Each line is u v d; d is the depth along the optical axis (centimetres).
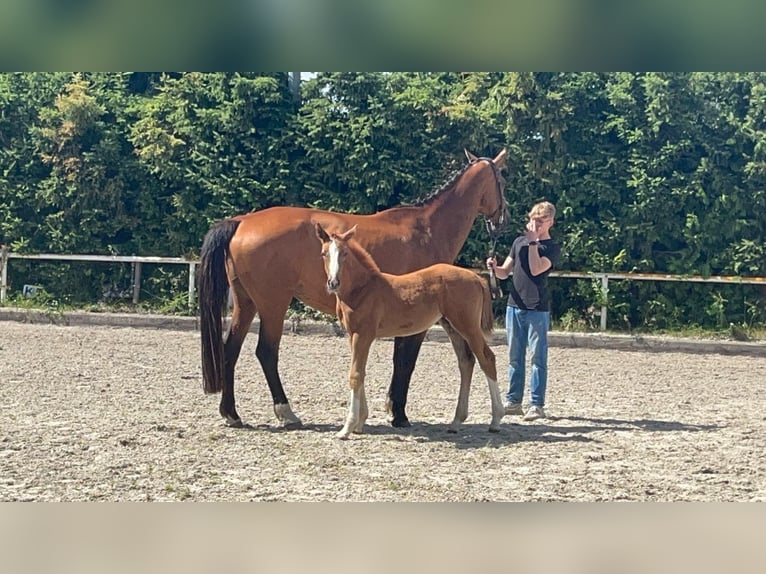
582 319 1591
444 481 638
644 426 853
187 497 589
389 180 1596
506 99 1594
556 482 640
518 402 898
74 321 1524
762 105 1588
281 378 1084
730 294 1584
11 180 1688
